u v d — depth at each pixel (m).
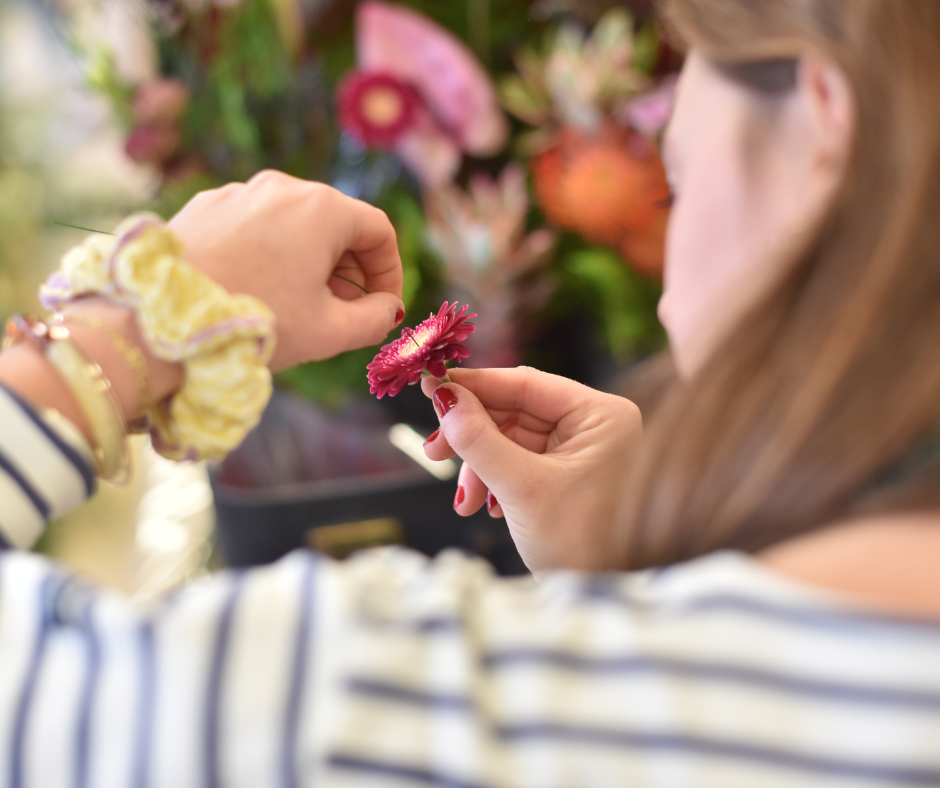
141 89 1.02
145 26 1.02
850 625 0.43
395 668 0.45
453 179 1.00
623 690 0.45
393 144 0.94
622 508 0.49
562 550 0.65
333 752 0.43
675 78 0.94
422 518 0.94
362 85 0.92
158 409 0.55
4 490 0.50
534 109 0.97
